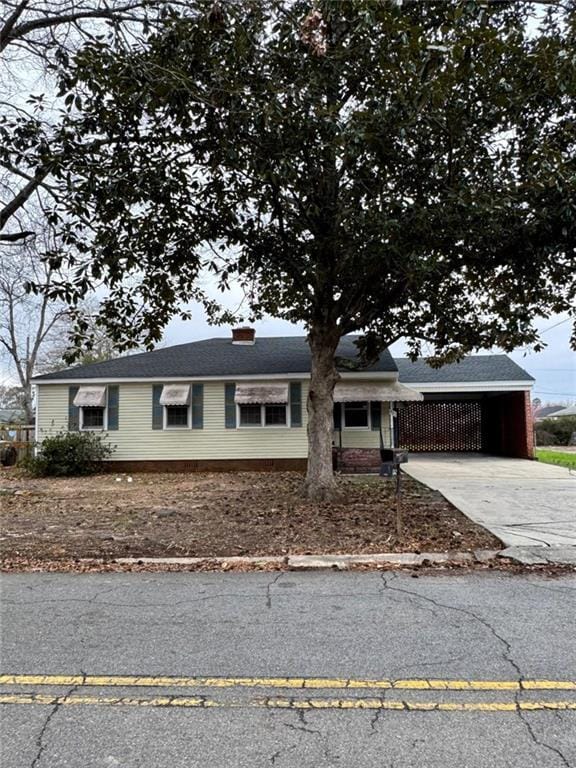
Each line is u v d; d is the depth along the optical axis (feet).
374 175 25.07
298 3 21.88
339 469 50.01
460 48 20.25
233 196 26.78
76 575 18.54
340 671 11.05
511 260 28.53
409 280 26.55
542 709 9.53
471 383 64.34
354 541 22.65
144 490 40.96
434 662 11.43
